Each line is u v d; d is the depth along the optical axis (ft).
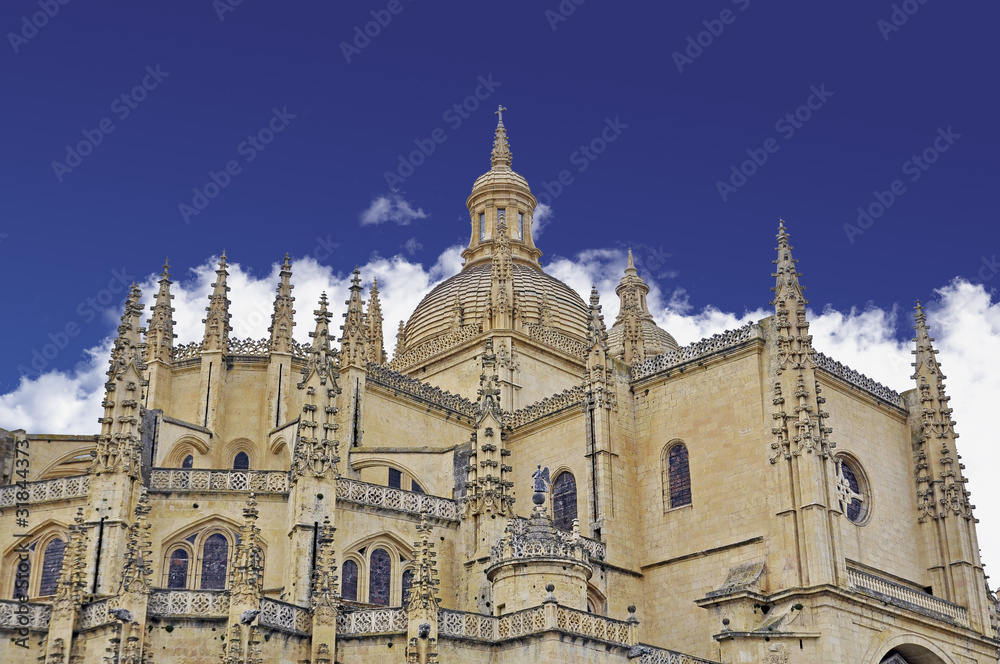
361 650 172.55
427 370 290.35
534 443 242.78
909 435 233.14
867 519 213.46
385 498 202.28
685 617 210.79
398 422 242.58
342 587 193.98
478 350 279.69
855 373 224.94
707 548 211.20
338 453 209.77
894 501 222.69
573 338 300.61
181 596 169.68
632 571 218.18
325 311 206.18
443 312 304.30
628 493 224.33
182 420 234.17
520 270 310.65
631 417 231.30
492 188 335.88
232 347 238.89
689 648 208.54
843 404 220.23
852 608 194.39
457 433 254.06
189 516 192.65
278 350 234.17
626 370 234.58
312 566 185.68
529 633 169.27
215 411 228.02
